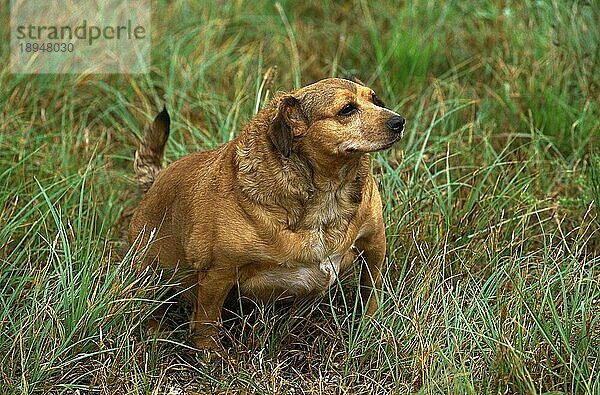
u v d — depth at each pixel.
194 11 14.56
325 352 8.86
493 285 8.92
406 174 10.77
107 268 9.15
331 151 8.10
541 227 9.74
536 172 10.95
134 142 12.30
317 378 8.56
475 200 10.02
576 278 8.61
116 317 8.61
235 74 13.29
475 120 12.32
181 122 12.33
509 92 12.24
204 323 8.84
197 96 12.57
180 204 8.82
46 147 11.59
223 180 8.41
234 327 9.46
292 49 13.55
